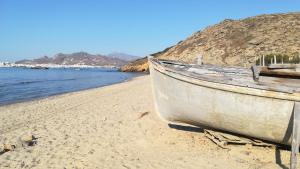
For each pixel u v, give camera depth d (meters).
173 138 4.39
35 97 11.96
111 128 5.14
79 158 3.69
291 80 3.60
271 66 3.63
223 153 3.72
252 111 3.51
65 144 4.27
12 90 15.29
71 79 27.11
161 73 4.19
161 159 3.59
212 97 3.71
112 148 4.06
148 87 12.27
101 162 3.53
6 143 4.27
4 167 3.42
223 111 3.68
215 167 3.30
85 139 4.51
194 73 3.89
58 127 5.34
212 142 4.12
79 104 8.38
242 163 3.40
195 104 3.88
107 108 7.20
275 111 3.40
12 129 5.37
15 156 3.78
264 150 3.73
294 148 3.12
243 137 3.84
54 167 3.40
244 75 4.16
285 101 3.33
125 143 4.27
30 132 5.01
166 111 4.35
